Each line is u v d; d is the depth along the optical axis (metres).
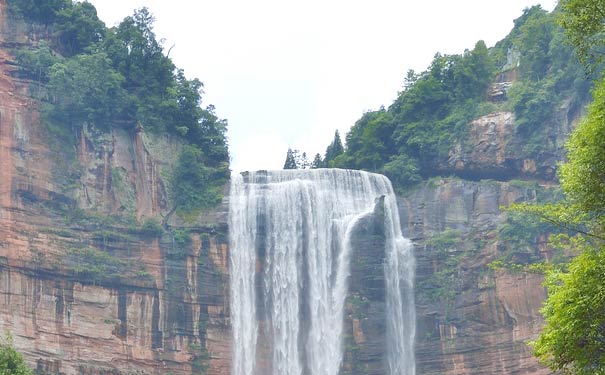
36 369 87.00
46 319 88.81
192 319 96.12
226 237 100.19
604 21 39.03
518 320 95.75
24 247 89.50
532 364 93.88
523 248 97.25
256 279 100.56
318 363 99.75
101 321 91.50
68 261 91.31
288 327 100.38
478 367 96.56
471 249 100.25
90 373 89.69
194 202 100.50
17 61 95.31
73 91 96.62
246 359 97.75
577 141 39.16
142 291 94.38
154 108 102.25
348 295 100.81
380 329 100.19
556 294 38.31
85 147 97.00
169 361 94.00
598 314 37.12
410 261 102.31
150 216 98.12
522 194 101.88
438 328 98.94
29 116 94.06
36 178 92.50
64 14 100.56
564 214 41.81
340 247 102.31
